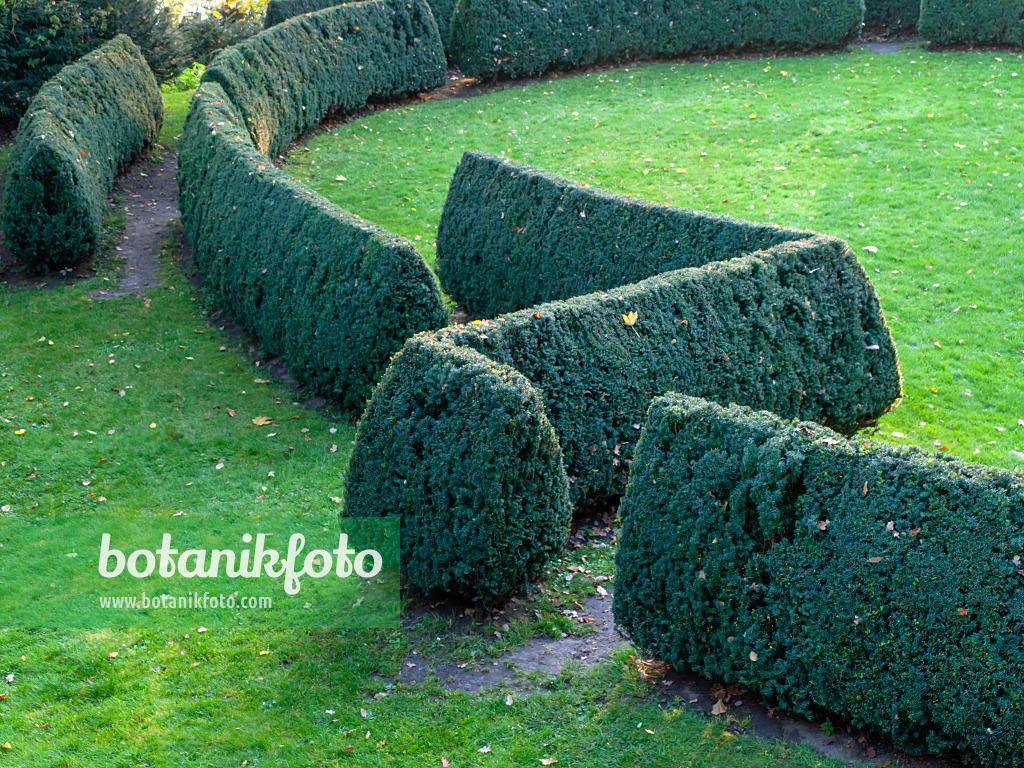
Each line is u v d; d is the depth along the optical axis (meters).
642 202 10.66
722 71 22.06
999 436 8.64
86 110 14.94
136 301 12.32
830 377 8.85
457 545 5.98
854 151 16.12
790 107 18.70
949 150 15.69
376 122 20.25
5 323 11.55
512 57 22.08
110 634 6.17
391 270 8.95
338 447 8.84
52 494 8.08
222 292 11.84
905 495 4.70
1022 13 20.39
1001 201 13.66
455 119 20.12
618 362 7.61
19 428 9.16
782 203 14.28
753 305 8.38
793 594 4.97
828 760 4.79
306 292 9.81
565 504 6.33
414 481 6.17
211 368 10.59
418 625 6.15
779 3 22.31
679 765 4.83
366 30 20.42
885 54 22.02
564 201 11.27
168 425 9.25
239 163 11.91
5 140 17.34
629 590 5.67
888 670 4.70
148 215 15.38
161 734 5.23
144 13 19.95
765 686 5.17
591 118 19.38
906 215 13.53
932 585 4.55
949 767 4.66
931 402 9.36
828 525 4.88
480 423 5.86
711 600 5.34
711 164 16.22
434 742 5.10
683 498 5.38
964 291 11.35
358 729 5.21
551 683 5.57
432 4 23.80
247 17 27.02
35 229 12.53
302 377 10.04
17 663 5.89
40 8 17.33
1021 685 4.29
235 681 5.66
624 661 5.77
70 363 10.59
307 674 5.70
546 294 11.44
